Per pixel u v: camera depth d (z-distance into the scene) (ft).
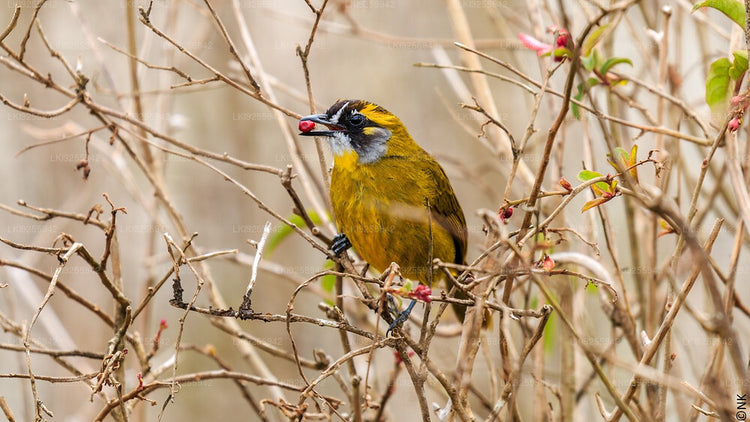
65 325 55.98
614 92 29.09
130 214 57.72
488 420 24.62
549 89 27.78
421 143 61.00
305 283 23.66
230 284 62.90
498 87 59.00
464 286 22.99
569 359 29.78
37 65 56.85
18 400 50.49
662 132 27.12
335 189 34.27
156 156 36.99
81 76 29.84
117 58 55.67
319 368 31.30
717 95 27.73
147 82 44.91
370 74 62.64
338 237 33.94
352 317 36.78
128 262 57.11
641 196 22.12
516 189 38.19
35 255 52.44
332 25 42.27
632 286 39.88
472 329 25.91
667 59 32.89
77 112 56.95
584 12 33.40
